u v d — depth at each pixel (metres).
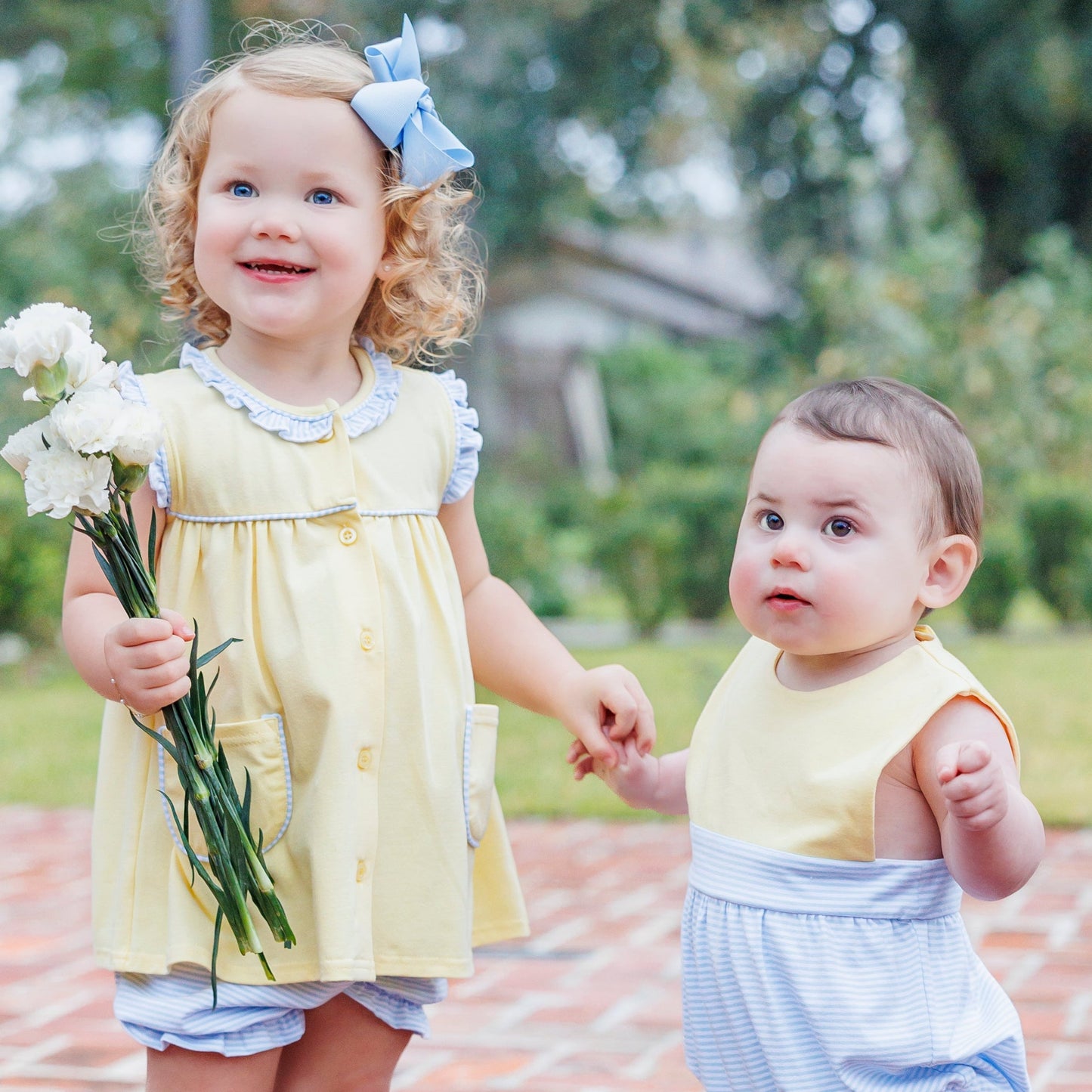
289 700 2.05
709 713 2.13
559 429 22.53
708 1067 2.00
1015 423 13.85
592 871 5.14
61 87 17.83
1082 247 17.69
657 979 3.86
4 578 10.92
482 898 2.29
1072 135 16.97
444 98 15.55
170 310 2.46
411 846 2.11
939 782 1.72
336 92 2.15
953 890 1.94
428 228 2.31
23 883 5.11
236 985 2.03
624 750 2.32
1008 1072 1.96
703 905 1.99
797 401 2.04
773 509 1.97
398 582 2.15
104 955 2.07
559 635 14.23
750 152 17.33
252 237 2.11
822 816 1.89
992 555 12.63
